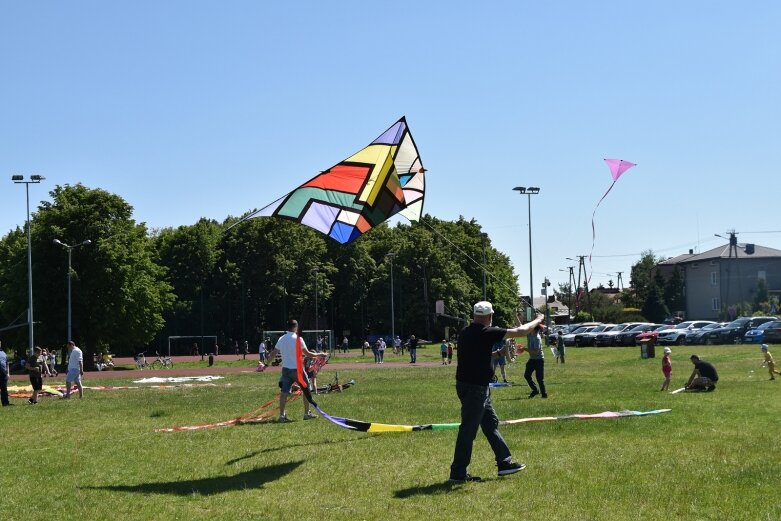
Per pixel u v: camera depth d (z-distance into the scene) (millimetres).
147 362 73500
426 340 101250
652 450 11562
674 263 105562
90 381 40375
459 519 8148
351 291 104688
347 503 8992
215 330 99062
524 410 16984
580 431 13602
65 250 65500
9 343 67062
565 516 8125
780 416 15156
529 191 68500
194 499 9414
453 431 14102
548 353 59812
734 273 98438
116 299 66500
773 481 9406
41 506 9188
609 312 103438
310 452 12203
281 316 102250
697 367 21766
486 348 9875
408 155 14375
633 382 25391
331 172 13734
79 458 12453
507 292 111250
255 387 30031
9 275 66750
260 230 99062
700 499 8664
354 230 15719
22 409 22188
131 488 10102
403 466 10945
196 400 23281
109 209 67562
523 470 10328
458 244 105188
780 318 58531
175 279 98875
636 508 8352
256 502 9156
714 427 13758
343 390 25172
